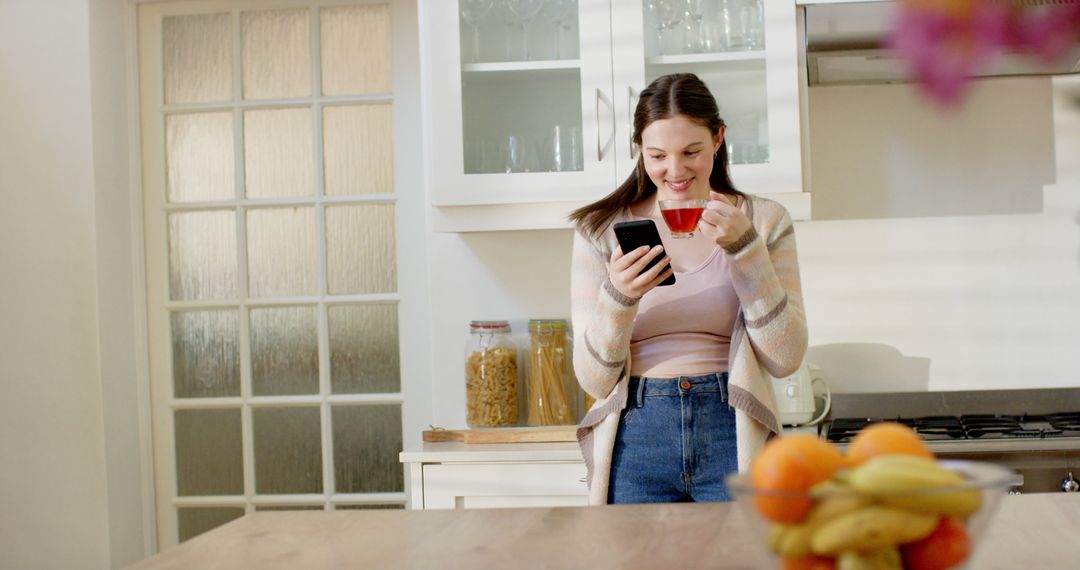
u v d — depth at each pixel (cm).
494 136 274
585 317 186
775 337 172
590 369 177
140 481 334
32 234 316
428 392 329
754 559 93
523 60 275
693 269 182
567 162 273
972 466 68
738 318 178
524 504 256
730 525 107
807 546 62
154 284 339
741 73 269
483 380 284
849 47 278
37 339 317
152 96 338
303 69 334
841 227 304
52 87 315
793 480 64
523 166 274
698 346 179
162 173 338
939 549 61
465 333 301
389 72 330
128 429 328
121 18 332
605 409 181
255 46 336
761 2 268
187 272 339
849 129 303
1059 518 106
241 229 336
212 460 339
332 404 334
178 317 340
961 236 300
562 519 114
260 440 338
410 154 329
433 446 266
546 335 284
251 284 337
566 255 300
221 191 338
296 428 336
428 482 258
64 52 315
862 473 61
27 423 318
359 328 334
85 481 316
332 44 333
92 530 316
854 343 302
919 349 301
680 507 117
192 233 339
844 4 260
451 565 96
